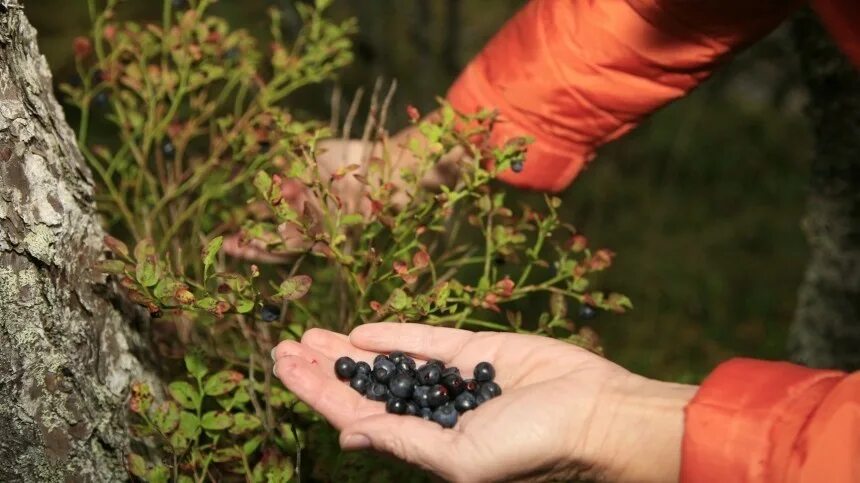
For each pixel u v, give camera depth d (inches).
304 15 26.8
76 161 21.1
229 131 27.9
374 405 19.4
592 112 23.6
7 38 19.2
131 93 26.7
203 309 19.1
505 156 21.2
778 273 52.7
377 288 23.9
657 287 49.1
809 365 32.3
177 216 25.2
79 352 20.4
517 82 23.6
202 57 24.9
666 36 22.6
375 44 44.8
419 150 21.3
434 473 18.2
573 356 19.6
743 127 70.1
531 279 38.1
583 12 22.9
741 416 17.0
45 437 20.2
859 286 30.4
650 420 18.1
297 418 23.0
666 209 59.0
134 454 21.1
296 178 21.6
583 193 57.1
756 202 61.9
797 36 29.1
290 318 24.1
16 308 19.4
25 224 19.3
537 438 18.0
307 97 42.6
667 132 67.4
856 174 29.3
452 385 19.5
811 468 16.4
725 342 44.1
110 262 19.4
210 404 23.2
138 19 55.4
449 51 50.2
